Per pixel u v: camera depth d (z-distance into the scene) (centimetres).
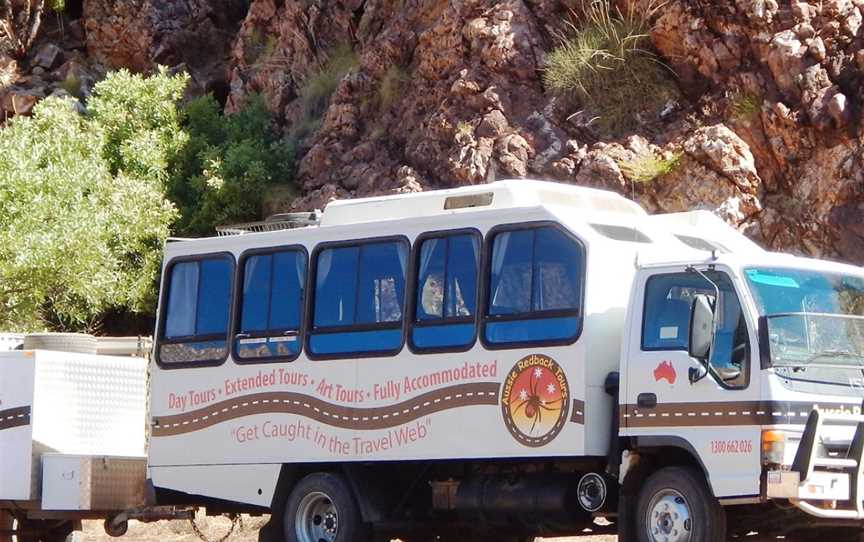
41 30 3291
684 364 1199
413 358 1369
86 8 3195
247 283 1505
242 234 1514
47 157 2569
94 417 1616
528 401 1285
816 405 1168
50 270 2338
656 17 2261
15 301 2344
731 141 2092
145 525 1969
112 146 2748
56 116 2641
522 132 2255
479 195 1387
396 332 1388
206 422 1511
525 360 1293
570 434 1254
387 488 1416
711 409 1181
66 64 3155
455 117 2330
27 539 1630
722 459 1170
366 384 1398
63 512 1554
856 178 2012
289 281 1476
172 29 3127
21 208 2394
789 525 1220
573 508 1306
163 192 2677
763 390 1155
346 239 1441
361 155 2472
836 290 1245
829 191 2028
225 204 2611
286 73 2789
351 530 1398
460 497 1370
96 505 1530
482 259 1340
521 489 1327
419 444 1354
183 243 1559
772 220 2058
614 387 1258
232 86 2881
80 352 1664
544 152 2225
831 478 1155
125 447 1650
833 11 2103
